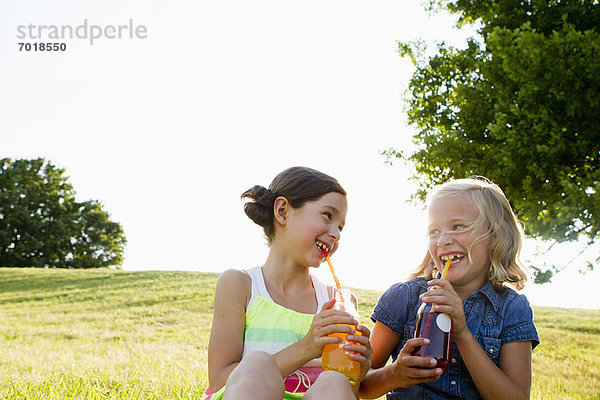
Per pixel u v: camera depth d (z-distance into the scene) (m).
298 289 2.74
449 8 9.83
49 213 42.69
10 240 40.16
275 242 2.74
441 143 8.78
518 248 2.66
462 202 2.55
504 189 8.16
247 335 2.56
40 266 40.38
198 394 4.05
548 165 7.85
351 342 2.12
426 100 9.89
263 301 2.60
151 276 18.91
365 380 2.50
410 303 2.73
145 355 7.25
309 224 2.61
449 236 2.53
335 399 1.79
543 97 7.77
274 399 1.83
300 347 2.18
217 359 2.49
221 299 2.58
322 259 2.66
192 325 10.79
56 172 43.81
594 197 7.01
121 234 44.78
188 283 16.94
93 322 11.38
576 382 6.08
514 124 8.22
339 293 2.31
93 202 44.78
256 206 2.72
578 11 8.40
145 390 4.25
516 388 2.27
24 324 11.24
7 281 19.53
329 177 2.71
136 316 11.98
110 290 16.33
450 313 2.20
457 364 2.47
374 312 2.78
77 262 42.16
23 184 42.38
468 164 8.55
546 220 7.68
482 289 2.58
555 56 7.53
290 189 2.66
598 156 7.87
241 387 1.79
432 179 9.29
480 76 9.33
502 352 2.51
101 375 5.00
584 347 8.27
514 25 8.84
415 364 2.18
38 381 4.48
